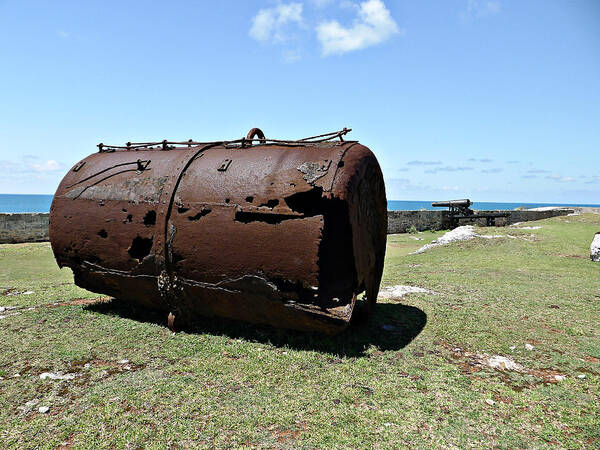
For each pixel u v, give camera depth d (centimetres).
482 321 563
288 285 434
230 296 461
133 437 289
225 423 307
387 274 969
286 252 419
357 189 457
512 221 2730
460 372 408
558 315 597
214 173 486
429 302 666
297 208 463
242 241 440
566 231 1529
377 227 567
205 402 337
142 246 534
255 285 438
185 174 502
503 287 787
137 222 508
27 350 439
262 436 293
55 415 316
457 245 1405
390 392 361
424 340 491
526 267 1031
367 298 535
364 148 492
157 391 353
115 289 559
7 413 319
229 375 387
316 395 352
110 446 279
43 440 284
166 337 484
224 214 453
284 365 408
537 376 406
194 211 471
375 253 568
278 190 440
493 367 425
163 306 541
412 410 334
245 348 449
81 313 574
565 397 363
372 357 437
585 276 905
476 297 704
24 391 352
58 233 565
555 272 959
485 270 997
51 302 652
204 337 482
